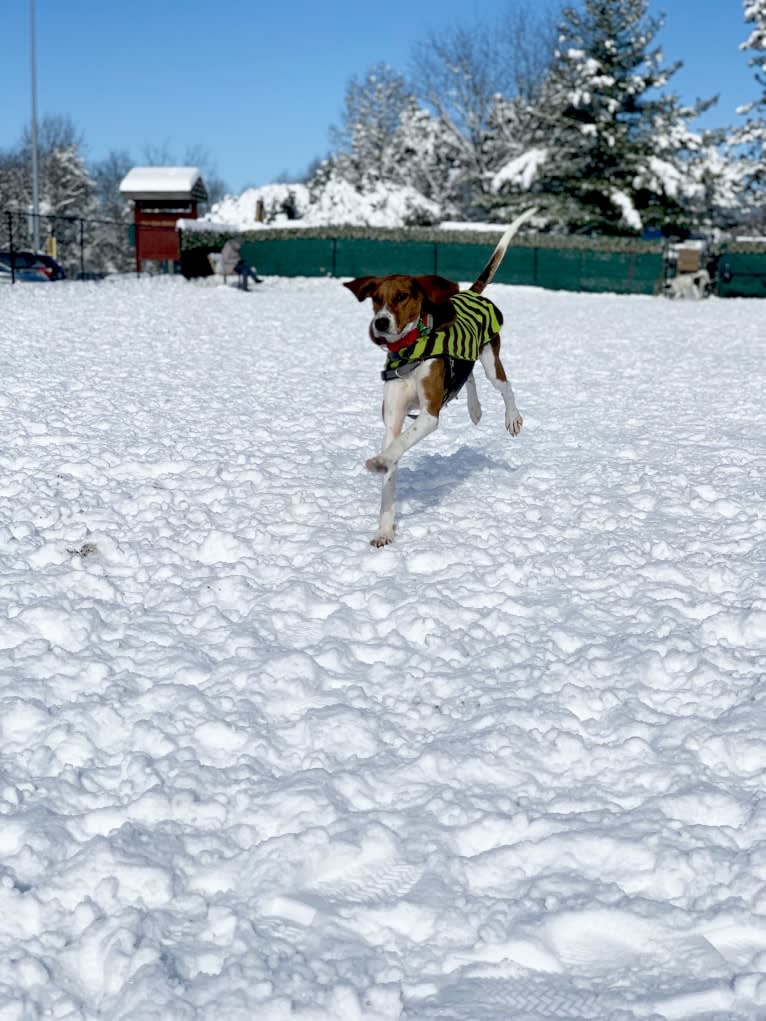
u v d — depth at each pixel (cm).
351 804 208
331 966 164
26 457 453
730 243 2131
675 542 359
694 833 193
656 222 2502
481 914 175
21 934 173
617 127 2445
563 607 303
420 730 237
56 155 4625
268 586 320
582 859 189
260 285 1805
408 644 280
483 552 343
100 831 200
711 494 420
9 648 273
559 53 2555
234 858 190
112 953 165
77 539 350
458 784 215
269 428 536
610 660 266
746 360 888
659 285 2058
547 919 173
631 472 456
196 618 293
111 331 947
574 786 214
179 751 224
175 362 768
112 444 484
